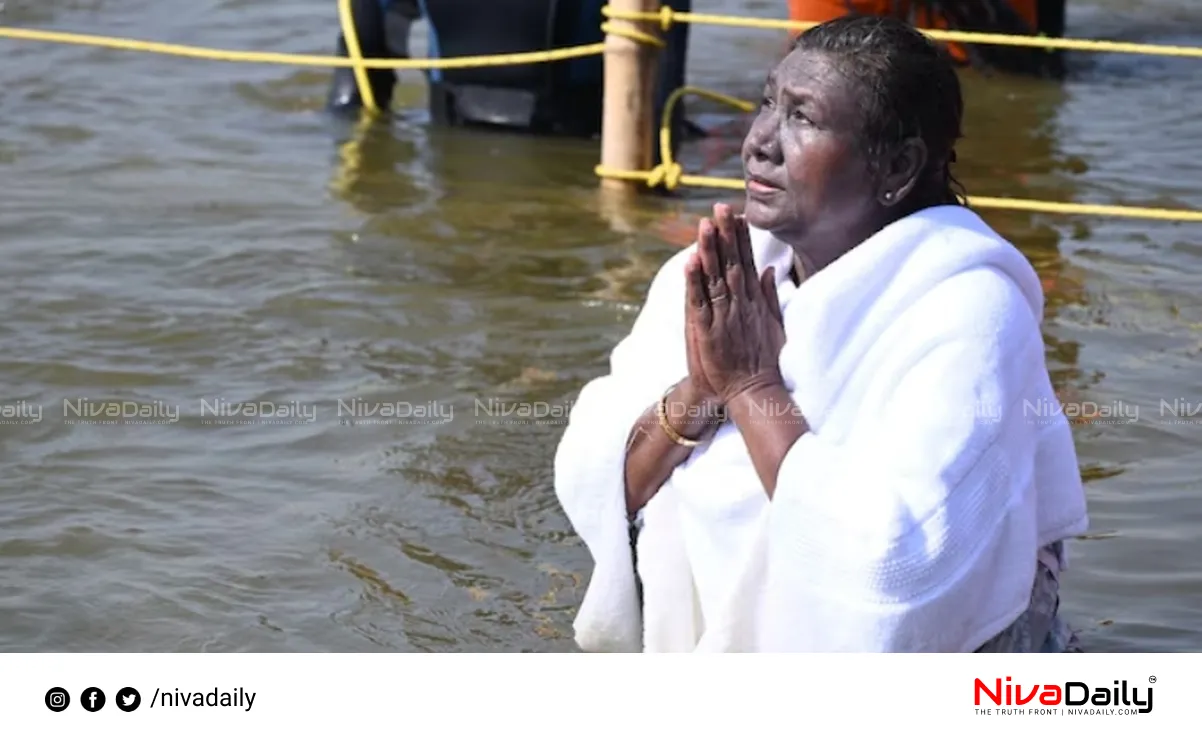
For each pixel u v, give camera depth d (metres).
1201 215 5.86
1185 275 5.92
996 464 2.56
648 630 2.90
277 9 9.52
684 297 2.90
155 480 4.36
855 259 2.61
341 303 5.54
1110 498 4.25
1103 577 3.87
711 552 2.75
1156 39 9.68
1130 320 5.48
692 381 2.72
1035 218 6.55
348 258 5.97
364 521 4.17
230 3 9.59
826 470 2.56
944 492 2.52
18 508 4.18
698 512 2.74
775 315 2.66
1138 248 6.21
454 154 7.30
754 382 2.64
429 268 5.89
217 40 8.95
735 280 2.63
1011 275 2.66
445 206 6.60
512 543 4.08
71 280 5.68
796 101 2.62
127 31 9.05
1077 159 7.42
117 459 4.47
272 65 8.57
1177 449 4.52
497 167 7.14
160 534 4.08
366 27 7.69
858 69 2.58
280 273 5.79
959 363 2.55
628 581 2.92
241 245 6.06
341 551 4.02
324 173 7.00
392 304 5.54
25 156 7.09
